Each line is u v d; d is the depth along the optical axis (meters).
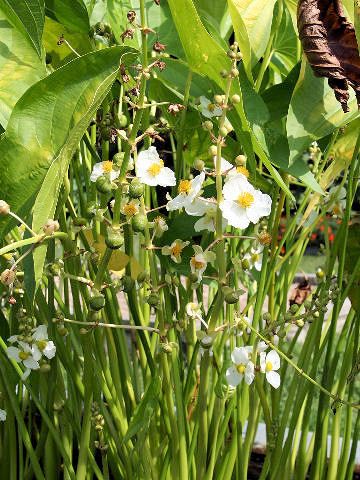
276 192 0.48
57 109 0.34
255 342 0.45
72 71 0.33
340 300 0.49
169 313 0.48
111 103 0.45
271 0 0.46
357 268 0.48
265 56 0.50
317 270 0.53
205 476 0.48
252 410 0.49
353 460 0.54
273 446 0.51
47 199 0.33
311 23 0.39
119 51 0.33
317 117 0.44
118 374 0.50
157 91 0.53
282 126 0.52
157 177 0.40
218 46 0.36
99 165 0.43
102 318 0.52
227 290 0.39
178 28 0.38
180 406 0.46
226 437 0.55
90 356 0.44
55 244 0.47
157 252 0.48
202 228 0.41
